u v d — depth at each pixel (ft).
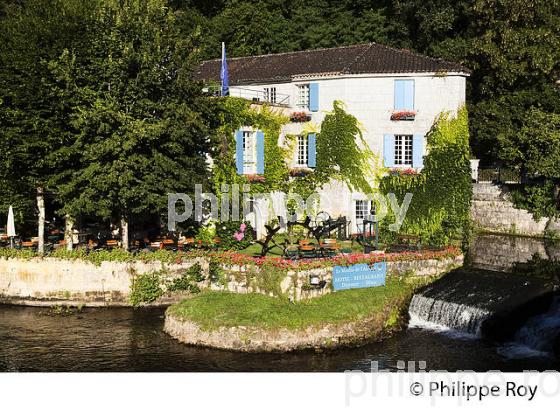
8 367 82.17
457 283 102.58
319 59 140.46
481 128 146.92
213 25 208.64
